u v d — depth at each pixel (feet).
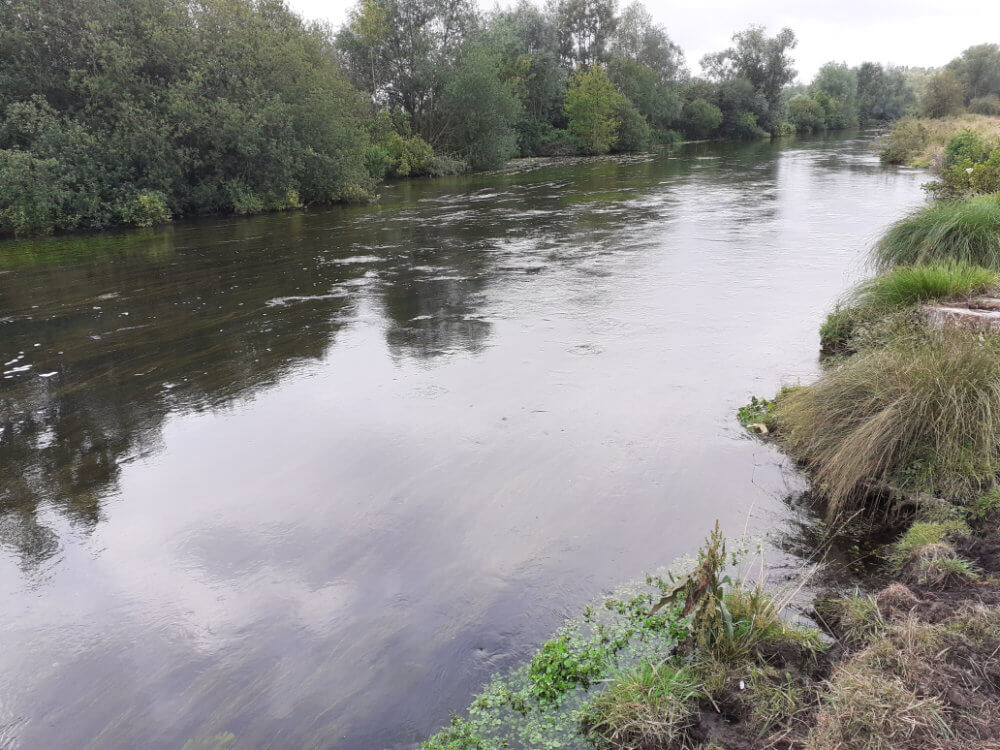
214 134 71.26
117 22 68.49
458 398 22.40
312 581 13.80
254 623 12.71
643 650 11.36
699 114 200.44
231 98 74.69
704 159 127.13
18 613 13.32
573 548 14.29
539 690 10.71
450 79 117.50
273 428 20.89
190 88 69.82
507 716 10.28
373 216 68.03
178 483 17.85
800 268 38.50
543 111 165.48
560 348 26.78
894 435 15.40
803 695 9.71
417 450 19.01
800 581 12.65
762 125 227.20
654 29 209.67
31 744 10.33
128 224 67.15
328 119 80.48
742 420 19.74
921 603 11.25
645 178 94.43
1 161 59.98
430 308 33.50
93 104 68.49
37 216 60.90
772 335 27.27
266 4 82.64
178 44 70.95
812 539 14.08
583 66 192.44
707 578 10.91
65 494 17.60
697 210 62.34
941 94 176.96
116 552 15.11
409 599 13.10
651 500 15.93
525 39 175.32
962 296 23.04
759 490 16.11
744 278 36.73
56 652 12.26
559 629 12.05
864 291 25.49
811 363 24.00
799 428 17.81
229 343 29.27
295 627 12.55
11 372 26.66
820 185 77.05
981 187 45.44
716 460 17.60
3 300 37.58
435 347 27.66
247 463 18.76
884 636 10.43
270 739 10.16
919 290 23.66
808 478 16.55
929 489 14.56
